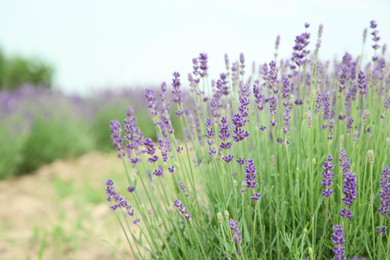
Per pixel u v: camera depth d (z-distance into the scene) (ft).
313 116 7.32
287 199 7.06
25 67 64.80
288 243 6.25
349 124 7.08
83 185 19.95
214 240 7.15
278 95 8.26
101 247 12.51
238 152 7.68
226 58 8.58
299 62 7.42
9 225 14.82
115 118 29.35
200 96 8.60
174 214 7.36
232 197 6.98
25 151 23.58
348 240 6.25
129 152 7.89
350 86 8.29
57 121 26.30
